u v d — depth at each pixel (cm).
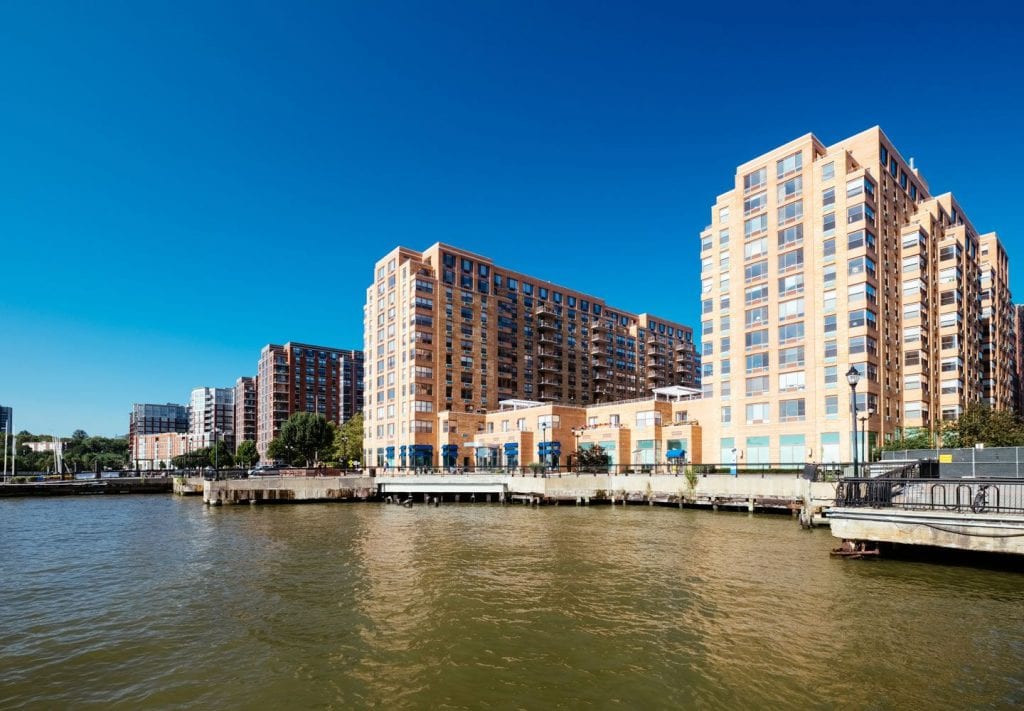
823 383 5797
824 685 1130
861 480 2245
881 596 1730
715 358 6825
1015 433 5184
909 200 6869
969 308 7212
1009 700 1054
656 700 1094
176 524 4131
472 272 10050
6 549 3030
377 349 10100
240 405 19950
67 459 18762
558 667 1266
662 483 4712
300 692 1182
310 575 2269
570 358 11612
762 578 1998
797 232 6141
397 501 5641
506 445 7925
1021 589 1786
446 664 1303
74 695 1195
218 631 1586
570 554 2577
